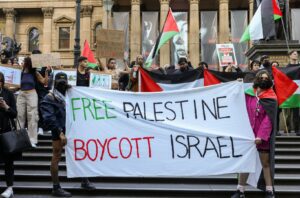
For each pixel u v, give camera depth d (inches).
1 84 338.6
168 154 309.4
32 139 450.6
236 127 308.3
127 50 1908.2
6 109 331.6
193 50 1918.1
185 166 307.3
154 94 317.1
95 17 2202.3
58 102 332.5
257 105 309.1
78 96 319.6
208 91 314.3
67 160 314.2
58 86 327.6
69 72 572.1
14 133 314.3
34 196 341.1
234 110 311.0
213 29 1936.5
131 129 314.0
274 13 585.3
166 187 362.0
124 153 312.0
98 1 2193.7
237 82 313.1
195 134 309.0
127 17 1925.4
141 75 467.2
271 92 309.1
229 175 391.2
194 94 315.0
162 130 312.0
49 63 442.3
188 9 2102.6
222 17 1937.7
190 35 1940.2
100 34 535.2
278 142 483.5
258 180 315.3
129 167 310.5
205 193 347.6
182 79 467.5
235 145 305.9
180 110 314.5
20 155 327.3
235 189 350.9
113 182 382.6
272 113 301.6
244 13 1919.3
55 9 2233.0
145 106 316.5
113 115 316.5
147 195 349.1
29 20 2267.5
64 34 2229.3
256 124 309.7
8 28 2222.0
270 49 701.9
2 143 313.9
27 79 450.3
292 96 484.1
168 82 467.8
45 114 322.3
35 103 450.0
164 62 1854.1
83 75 445.4
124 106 317.1
